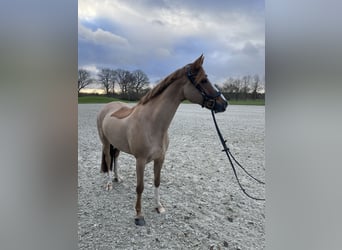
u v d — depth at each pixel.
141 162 1.74
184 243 1.57
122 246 1.51
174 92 1.67
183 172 2.82
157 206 1.95
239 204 2.08
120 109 2.20
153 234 1.65
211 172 2.82
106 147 2.35
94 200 2.10
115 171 2.50
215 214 1.92
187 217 1.87
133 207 2.00
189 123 5.75
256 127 5.10
